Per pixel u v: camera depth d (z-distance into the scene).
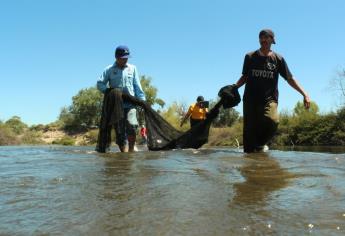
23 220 2.64
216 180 3.88
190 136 9.20
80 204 3.02
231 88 8.55
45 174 4.27
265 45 7.77
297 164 4.96
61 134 81.31
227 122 48.00
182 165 4.92
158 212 2.78
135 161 5.40
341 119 29.30
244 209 2.85
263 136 7.95
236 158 5.75
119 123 8.59
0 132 54.38
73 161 5.46
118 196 3.25
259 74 7.82
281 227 2.46
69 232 2.41
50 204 3.02
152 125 9.12
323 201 3.04
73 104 85.88
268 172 4.33
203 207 2.90
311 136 29.72
